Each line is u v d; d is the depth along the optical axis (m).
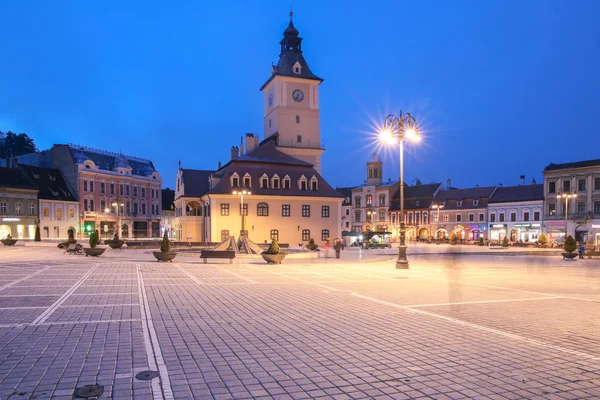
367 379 6.37
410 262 33.19
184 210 66.75
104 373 6.48
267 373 6.59
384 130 24.94
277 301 13.18
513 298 13.95
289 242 57.06
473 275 22.23
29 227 70.56
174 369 6.72
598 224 64.69
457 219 87.75
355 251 49.31
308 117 72.12
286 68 71.81
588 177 66.69
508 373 6.67
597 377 6.52
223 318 10.58
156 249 45.88
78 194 78.81
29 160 86.19
